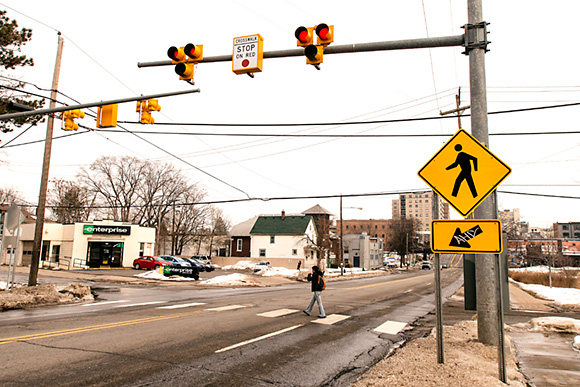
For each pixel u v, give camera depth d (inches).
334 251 3085.6
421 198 7731.3
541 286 1218.0
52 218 2625.5
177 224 2736.2
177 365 249.8
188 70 363.3
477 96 291.0
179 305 567.5
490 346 280.2
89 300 637.9
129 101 444.8
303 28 323.6
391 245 4116.6
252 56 336.8
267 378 232.8
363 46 320.2
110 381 214.1
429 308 619.2
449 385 194.7
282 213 2598.4
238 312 501.4
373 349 319.6
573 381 234.4
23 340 307.3
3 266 1646.2
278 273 1646.2
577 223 4862.2
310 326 416.5
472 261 317.1
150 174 2381.9
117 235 1764.3
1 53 656.4
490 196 283.3
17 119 685.3
